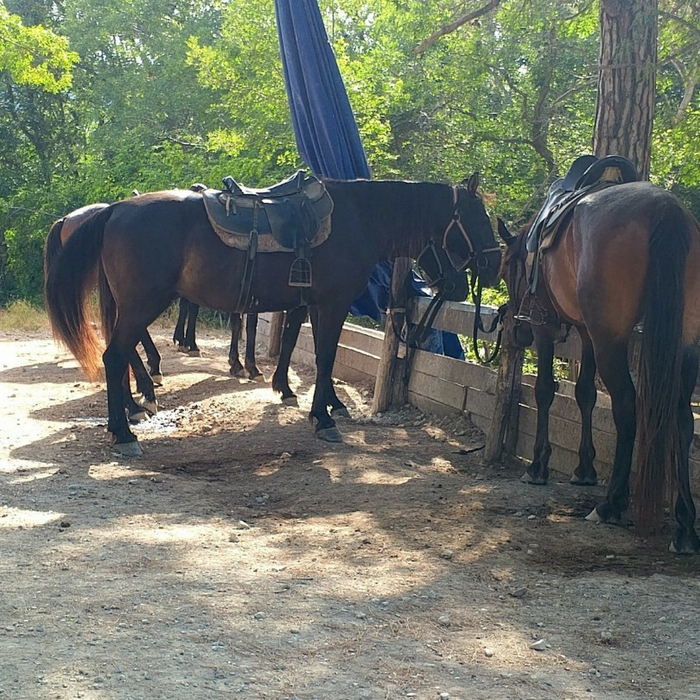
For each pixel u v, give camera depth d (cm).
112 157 2627
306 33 1021
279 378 925
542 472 635
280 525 536
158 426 843
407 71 1711
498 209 1572
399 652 353
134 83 2427
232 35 1900
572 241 531
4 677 327
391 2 1442
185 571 443
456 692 321
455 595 417
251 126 1884
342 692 320
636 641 368
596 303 490
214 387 1030
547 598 415
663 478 451
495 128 1664
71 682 323
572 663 346
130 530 511
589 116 1565
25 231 2448
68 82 1855
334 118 1038
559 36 1514
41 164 2714
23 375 1123
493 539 504
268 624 378
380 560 467
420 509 567
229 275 725
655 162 1253
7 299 2462
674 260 456
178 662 341
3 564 452
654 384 452
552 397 632
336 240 758
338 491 615
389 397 904
